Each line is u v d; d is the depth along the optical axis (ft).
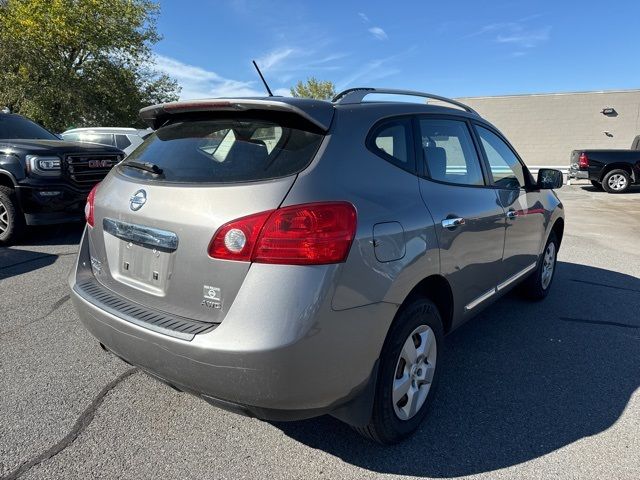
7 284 16.85
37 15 79.00
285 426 9.17
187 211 7.26
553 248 16.48
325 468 8.06
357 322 7.05
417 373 8.81
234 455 8.32
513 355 12.30
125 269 8.39
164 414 9.42
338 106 8.23
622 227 31.71
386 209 7.72
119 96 94.27
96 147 23.98
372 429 8.05
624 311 15.44
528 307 15.71
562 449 8.63
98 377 10.69
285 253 6.59
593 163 54.70
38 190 21.22
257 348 6.39
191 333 6.88
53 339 12.50
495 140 12.75
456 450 8.57
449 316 9.84
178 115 9.32
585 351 12.56
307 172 7.04
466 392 10.50
